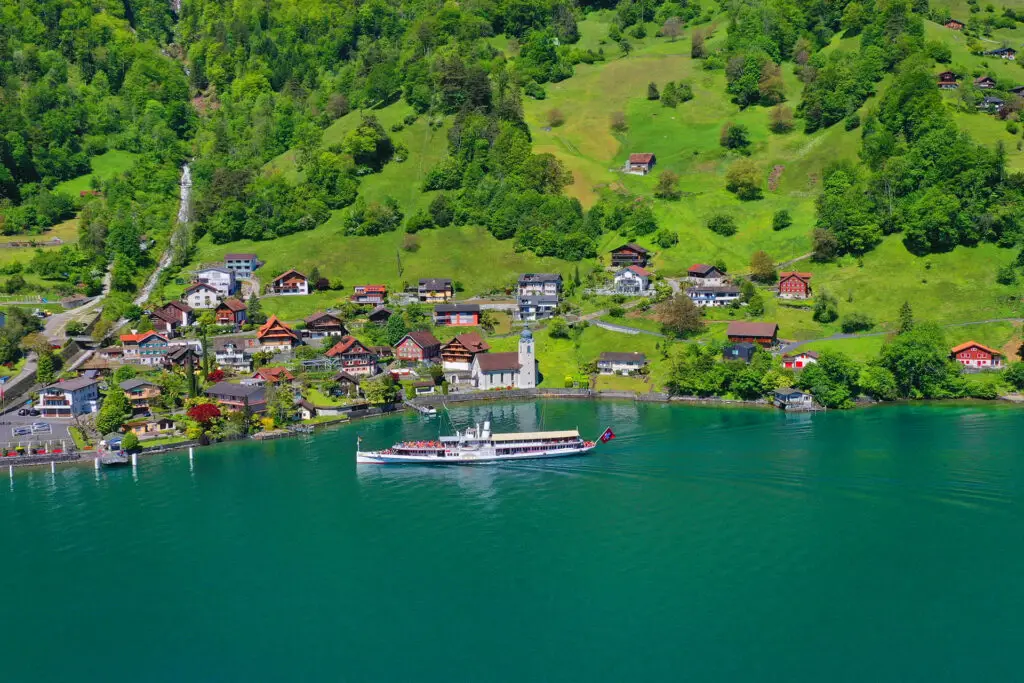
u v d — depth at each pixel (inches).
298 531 5118.1
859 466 5880.9
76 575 4626.0
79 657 3919.8
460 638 3986.2
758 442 6510.8
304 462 6432.1
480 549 4827.8
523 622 4097.0
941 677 3627.0
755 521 5068.9
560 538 4933.6
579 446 6407.5
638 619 4097.0
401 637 4008.4
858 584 4352.9
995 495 5305.1
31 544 4992.6
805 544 4768.7
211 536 5068.9
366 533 5073.8
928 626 3988.7
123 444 6579.7
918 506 5201.8
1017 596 4210.1
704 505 5329.7
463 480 5959.6
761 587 4340.6
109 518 5359.3
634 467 6033.5
